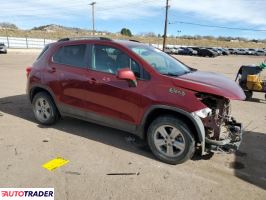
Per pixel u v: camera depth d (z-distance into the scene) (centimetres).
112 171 423
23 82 1185
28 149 492
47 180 394
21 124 621
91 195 362
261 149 525
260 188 392
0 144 511
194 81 437
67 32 9656
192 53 5306
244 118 743
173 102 429
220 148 435
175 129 439
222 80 471
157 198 359
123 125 495
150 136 464
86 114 542
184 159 440
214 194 373
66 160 454
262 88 980
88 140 539
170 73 475
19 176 403
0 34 7262
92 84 518
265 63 1036
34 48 5488
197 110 416
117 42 508
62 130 589
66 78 556
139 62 474
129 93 472
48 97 599
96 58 525
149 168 436
